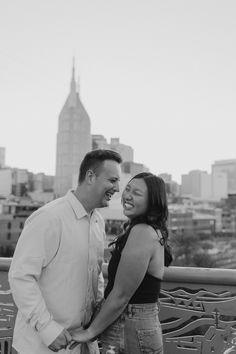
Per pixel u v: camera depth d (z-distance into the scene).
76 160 191.12
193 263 124.00
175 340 2.55
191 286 2.56
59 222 2.01
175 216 140.25
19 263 1.94
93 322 1.97
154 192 1.97
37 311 1.90
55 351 1.93
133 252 1.89
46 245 1.98
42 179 189.38
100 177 2.06
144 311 1.95
